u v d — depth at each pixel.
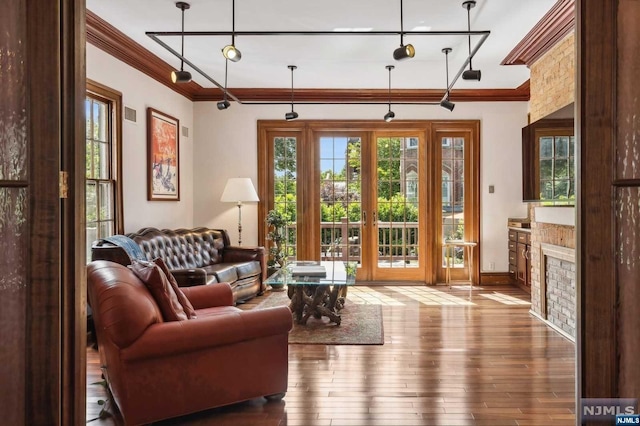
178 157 6.21
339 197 6.96
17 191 1.41
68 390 1.47
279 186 6.97
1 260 1.39
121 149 4.75
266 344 2.76
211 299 3.56
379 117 6.82
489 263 6.80
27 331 1.41
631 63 1.37
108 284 2.48
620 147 1.38
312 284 3.99
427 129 6.79
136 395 2.40
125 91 4.85
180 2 3.69
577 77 1.43
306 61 5.25
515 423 2.48
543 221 4.63
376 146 6.93
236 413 2.64
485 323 4.59
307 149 6.85
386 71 5.68
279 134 6.93
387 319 4.77
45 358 1.42
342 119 6.83
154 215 5.56
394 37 4.45
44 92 1.42
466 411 2.63
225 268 5.30
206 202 6.85
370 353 3.68
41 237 1.41
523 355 3.61
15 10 1.40
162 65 5.34
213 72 5.73
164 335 2.44
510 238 6.71
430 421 2.51
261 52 4.92
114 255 4.00
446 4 3.71
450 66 5.46
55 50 1.43
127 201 4.89
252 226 6.84
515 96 6.70
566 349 3.75
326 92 6.69
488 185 6.79
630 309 1.38
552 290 4.48
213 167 6.84
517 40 4.56
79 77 1.51
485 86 6.46
